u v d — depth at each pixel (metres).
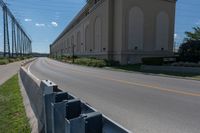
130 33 39.06
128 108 7.36
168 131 5.14
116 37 40.59
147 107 7.48
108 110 7.10
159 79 16.92
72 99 3.13
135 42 39.56
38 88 6.22
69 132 2.45
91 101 8.50
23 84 12.84
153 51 41.19
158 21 41.78
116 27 40.62
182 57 29.17
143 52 40.22
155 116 6.39
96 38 49.75
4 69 28.94
